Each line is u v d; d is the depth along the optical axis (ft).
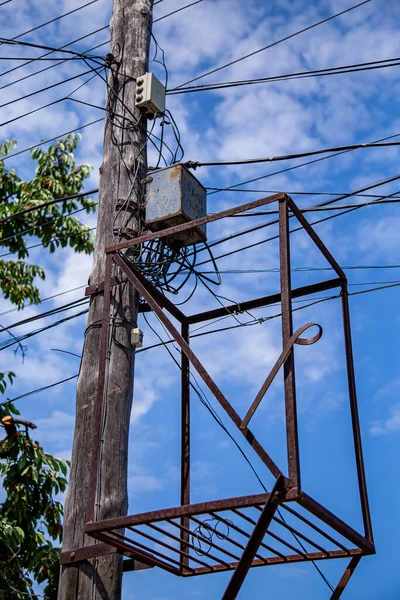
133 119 21.68
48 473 30.07
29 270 43.88
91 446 17.60
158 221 20.16
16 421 30.25
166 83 23.41
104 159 21.34
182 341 16.31
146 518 14.92
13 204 43.47
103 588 16.39
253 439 14.74
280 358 15.16
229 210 17.47
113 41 23.00
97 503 16.88
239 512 15.05
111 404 17.93
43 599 28.78
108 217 20.35
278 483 14.08
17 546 28.71
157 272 20.51
